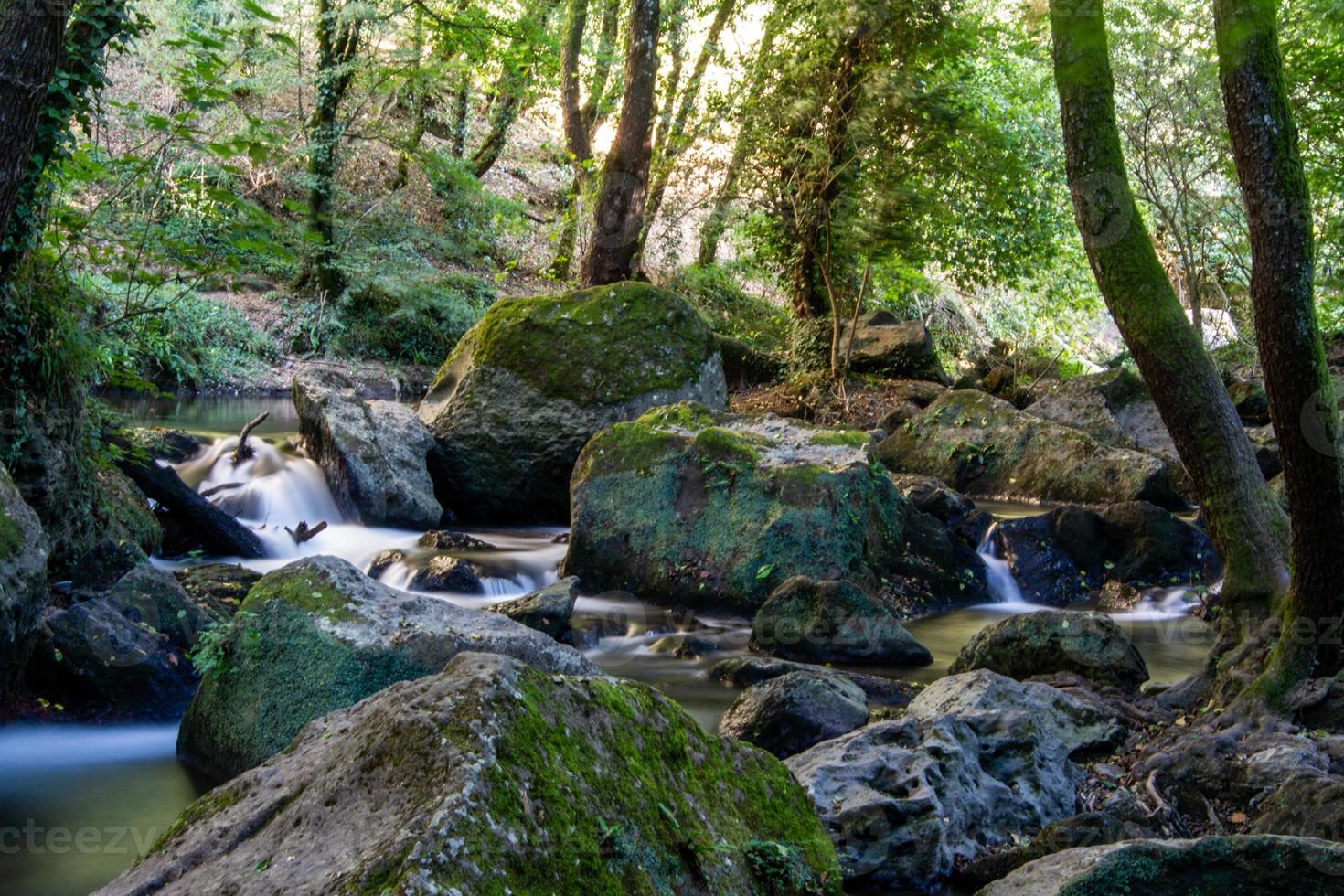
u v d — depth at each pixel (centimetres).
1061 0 580
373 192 2309
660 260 2294
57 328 704
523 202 2598
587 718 268
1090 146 581
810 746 550
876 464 947
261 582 539
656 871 246
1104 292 593
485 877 214
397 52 2022
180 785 493
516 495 1195
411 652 493
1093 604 964
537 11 2006
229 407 1680
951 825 439
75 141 683
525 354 1217
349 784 247
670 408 993
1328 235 1331
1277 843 323
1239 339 1728
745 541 872
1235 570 577
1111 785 496
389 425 1159
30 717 547
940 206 1697
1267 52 497
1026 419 1411
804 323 1894
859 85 1673
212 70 737
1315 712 504
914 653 751
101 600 611
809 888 287
